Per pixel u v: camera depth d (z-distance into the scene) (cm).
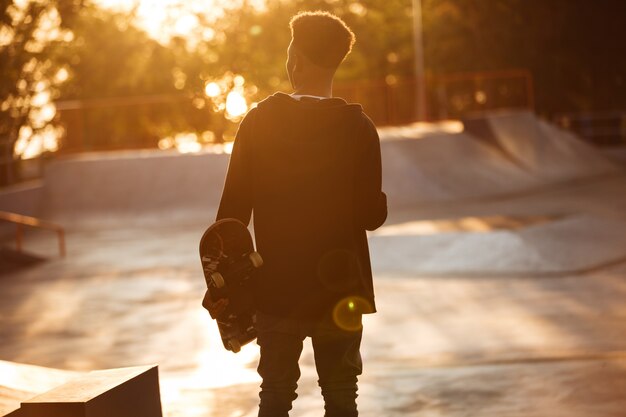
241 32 6047
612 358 746
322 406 644
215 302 358
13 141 3159
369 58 6238
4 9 3747
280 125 364
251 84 6031
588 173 4006
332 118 364
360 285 371
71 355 1098
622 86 6084
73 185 3062
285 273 362
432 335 1060
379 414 612
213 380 729
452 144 3659
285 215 362
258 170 366
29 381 562
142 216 2938
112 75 5572
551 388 651
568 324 1084
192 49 5984
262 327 369
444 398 644
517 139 3978
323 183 362
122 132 3450
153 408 480
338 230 364
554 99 6047
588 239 1733
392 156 3309
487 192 3325
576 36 5994
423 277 1553
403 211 2909
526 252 1619
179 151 3259
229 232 362
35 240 2573
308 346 953
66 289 1677
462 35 5981
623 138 5269
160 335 1186
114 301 1503
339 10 6272
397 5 6212
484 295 1353
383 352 970
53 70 4119
